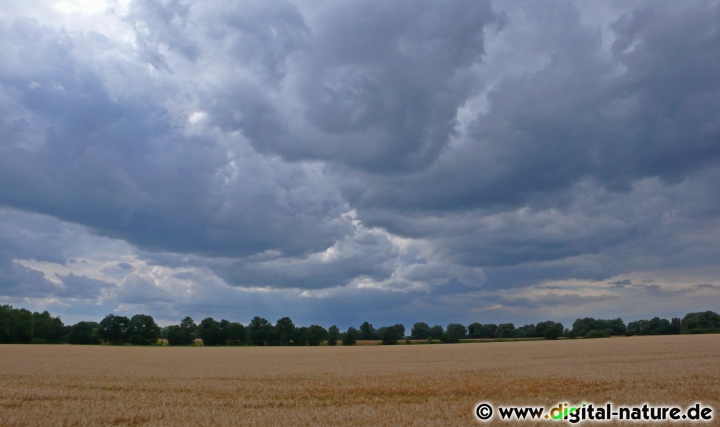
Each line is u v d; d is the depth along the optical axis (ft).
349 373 127.24
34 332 448.65
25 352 245.24
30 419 65.05
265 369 145.07
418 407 72.79
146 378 116.67
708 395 80.02
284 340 492.13
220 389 95.30
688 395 80.28
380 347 351.05
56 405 76.28
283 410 71.05
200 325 485.97
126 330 467.93
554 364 142.10
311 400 81.30
